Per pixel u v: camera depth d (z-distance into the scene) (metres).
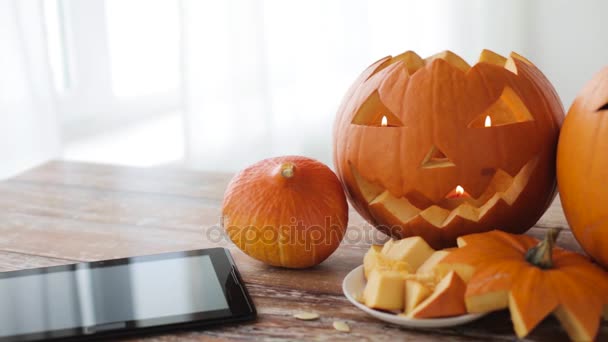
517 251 1.08
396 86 1.19
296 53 3.00
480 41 2.83
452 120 1.16
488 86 1.17
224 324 1.08
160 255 1.22
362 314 1.09
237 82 3.01
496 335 1.04
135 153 3.17
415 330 1.06
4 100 2.77
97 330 1.05
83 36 3.14
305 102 3.06
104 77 3.24
